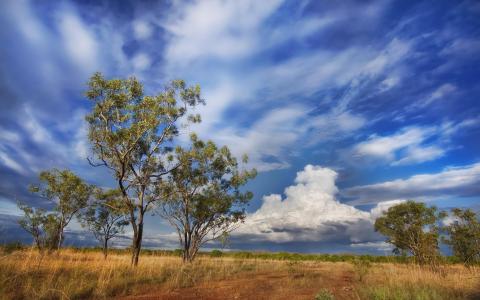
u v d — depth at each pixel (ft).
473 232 76.84
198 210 83.87
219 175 89.40
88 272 44.78
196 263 73.36
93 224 98.32
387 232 78.48
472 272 59.72
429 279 46.14
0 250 39.34
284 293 39.50
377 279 50.31
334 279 54.29
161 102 73.82
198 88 76.02
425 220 76.18
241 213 89.35
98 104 69.36
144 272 51.47
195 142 86.28
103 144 70.49
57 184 93.20
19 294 31.22
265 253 153.79
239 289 42.27
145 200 76.84
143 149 75.51
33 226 81.25
